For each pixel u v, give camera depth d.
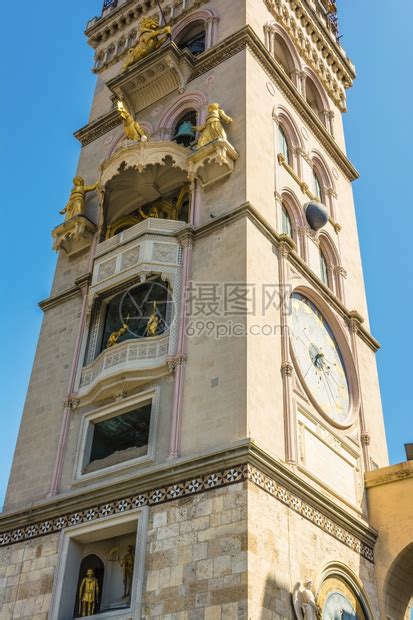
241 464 18.44
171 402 21.66
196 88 31.03
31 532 22.19
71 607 20.17
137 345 23.44
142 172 27.52
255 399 20.38
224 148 25.86
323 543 20.77
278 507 19.00
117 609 19.59
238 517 17.67
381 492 25.12
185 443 20.38
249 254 23.22
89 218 30.81
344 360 28.20
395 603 23.47
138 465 21.03
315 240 29.98
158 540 18.81
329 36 41.34
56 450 23.84
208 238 24.64
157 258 24.97
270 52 33.25
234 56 30.38
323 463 23.19
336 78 41.56
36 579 20.97
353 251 34.06
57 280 29.83
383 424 29.22
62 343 27.11
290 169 29.56
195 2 35.78
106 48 40.25
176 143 28.14
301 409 22.95
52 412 25.16
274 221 26.28
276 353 22.64
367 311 32.66
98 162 33.66
